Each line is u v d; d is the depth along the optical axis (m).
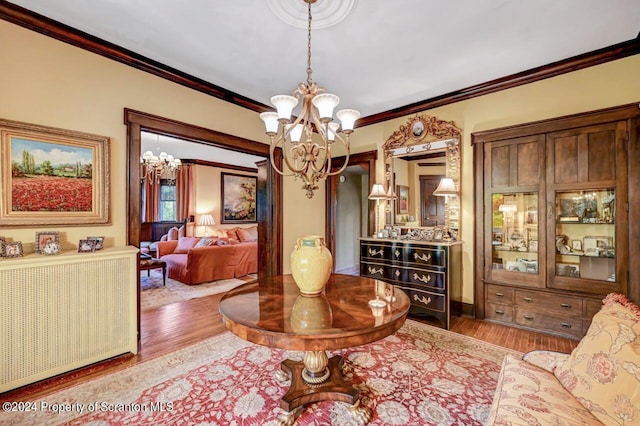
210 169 7.48
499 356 2.36
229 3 1.97
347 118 2.08
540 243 2.85
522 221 3.02
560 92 2.79
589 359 1.22
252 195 8.34
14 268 1.87
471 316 3.30
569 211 2.76
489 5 1.99
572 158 2.69
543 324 2.84
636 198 2.41
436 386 1.94
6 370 1.85
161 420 1.63
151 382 2.00
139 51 2.58
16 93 2.07
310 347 1.24
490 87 3.14
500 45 2.47
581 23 2.19
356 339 1.28
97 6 2.02
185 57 2.67
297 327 1.31
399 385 1.95
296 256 1.79
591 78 2.64
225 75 3.02
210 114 3.26
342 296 1.80
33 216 2.13
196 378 2.05
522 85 2.99
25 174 2.10
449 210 3.48
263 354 2.41
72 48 2.31
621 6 2.00
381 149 4.12
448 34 2.31
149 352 2.45
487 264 3.18
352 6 1.98
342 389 1.74
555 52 2.59
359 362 2.26
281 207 4.09
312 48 2.52
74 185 2.32
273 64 2.79
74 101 2.32
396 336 2.77
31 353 1.93
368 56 2.65
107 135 2.49
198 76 3.04
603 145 2.55
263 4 1.98
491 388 1.92
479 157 3.22
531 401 1.15
